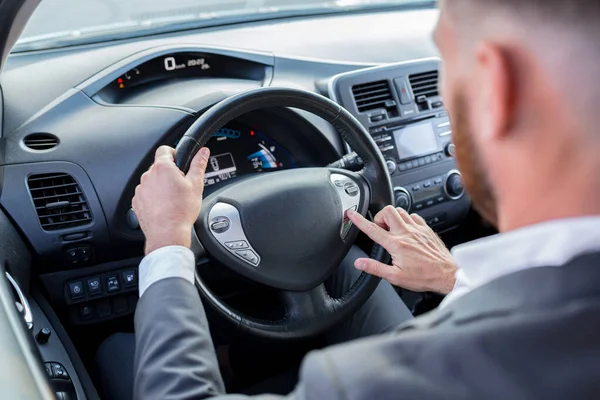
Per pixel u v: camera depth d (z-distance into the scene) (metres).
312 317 1.19
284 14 1.85
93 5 1.67
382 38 1.78
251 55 1.57
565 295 0.40
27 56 1.46
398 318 1.37
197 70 1.54
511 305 0.42
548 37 0.39
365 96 1.60
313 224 1.18
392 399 0.41
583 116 0.39
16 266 1.20
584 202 0.41
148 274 0.82
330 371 0.43
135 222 1.32
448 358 0.41
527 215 0.45
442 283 1.12
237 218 1.14
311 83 1.59
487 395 0.39
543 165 0.42
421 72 1.66
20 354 0.84
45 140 1.30
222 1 1.78
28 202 1.25
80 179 1.29
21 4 1.07
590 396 0.38
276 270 1.16
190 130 1.09
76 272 1.33
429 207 1.66
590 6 0.38
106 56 1.47
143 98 1.43
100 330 1.42
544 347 0.39
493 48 0.42
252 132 1.47
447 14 0.47
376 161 1.26
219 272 1.31
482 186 0.49
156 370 0.71
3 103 1.32
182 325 0.75
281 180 1.19
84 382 1.22
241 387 1.49
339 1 1.94
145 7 1.66
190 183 0.94
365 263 1.14
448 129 1.67
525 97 0.41
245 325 1.14
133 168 1.31
